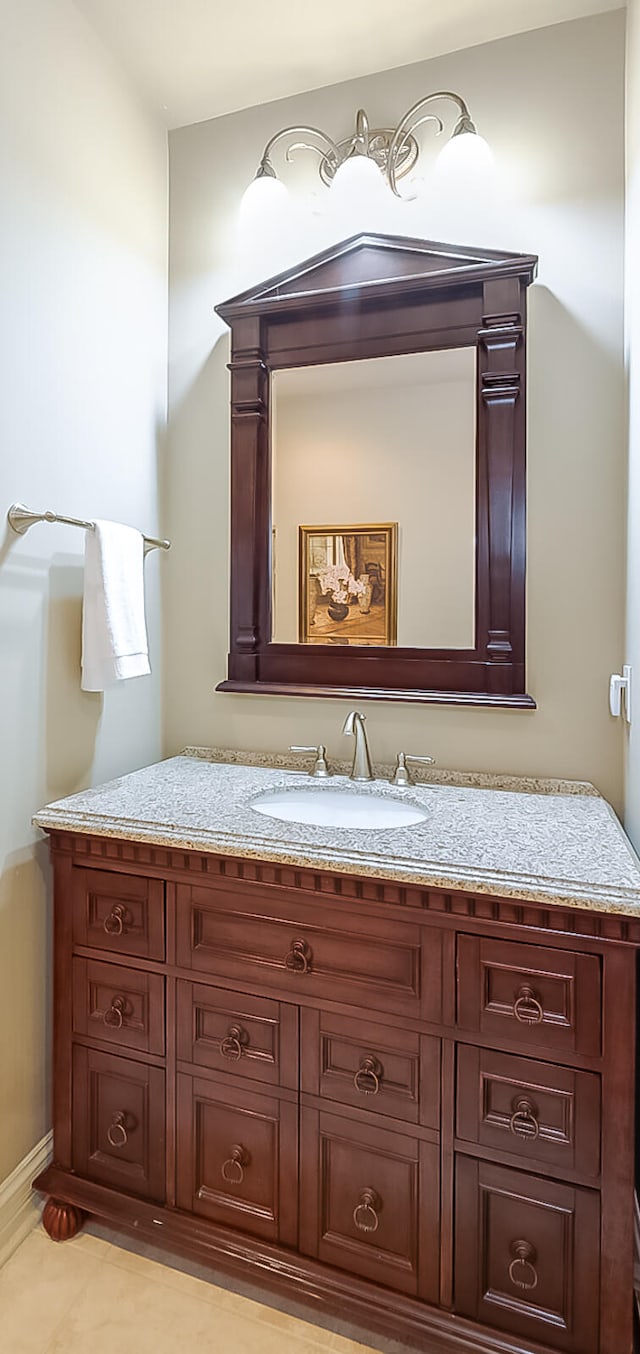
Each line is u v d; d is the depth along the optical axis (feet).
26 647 4.63
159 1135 4.29
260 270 5.92
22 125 4.50
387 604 5.58
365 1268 3.76
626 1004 3.23
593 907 3.18
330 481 5.70
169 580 6.25
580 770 5.11
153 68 5.52
